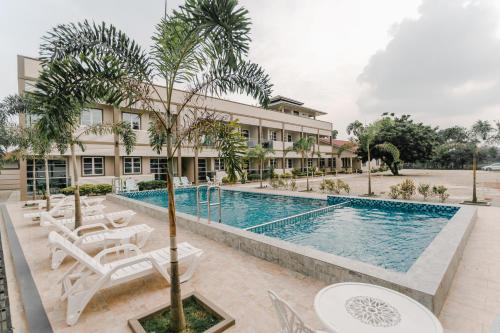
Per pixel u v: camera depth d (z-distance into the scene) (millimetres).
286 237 6938
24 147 8812
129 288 3498
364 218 8742
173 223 2553
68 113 2594
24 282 3639
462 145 10891
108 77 2711
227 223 8711
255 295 3258
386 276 3018
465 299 3176
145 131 17156
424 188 10672
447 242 4234
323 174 28984
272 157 25688
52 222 5285
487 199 10648
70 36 2803
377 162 43719
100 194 14289
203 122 2920
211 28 2451
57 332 2553
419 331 1611
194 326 2605
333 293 2072
